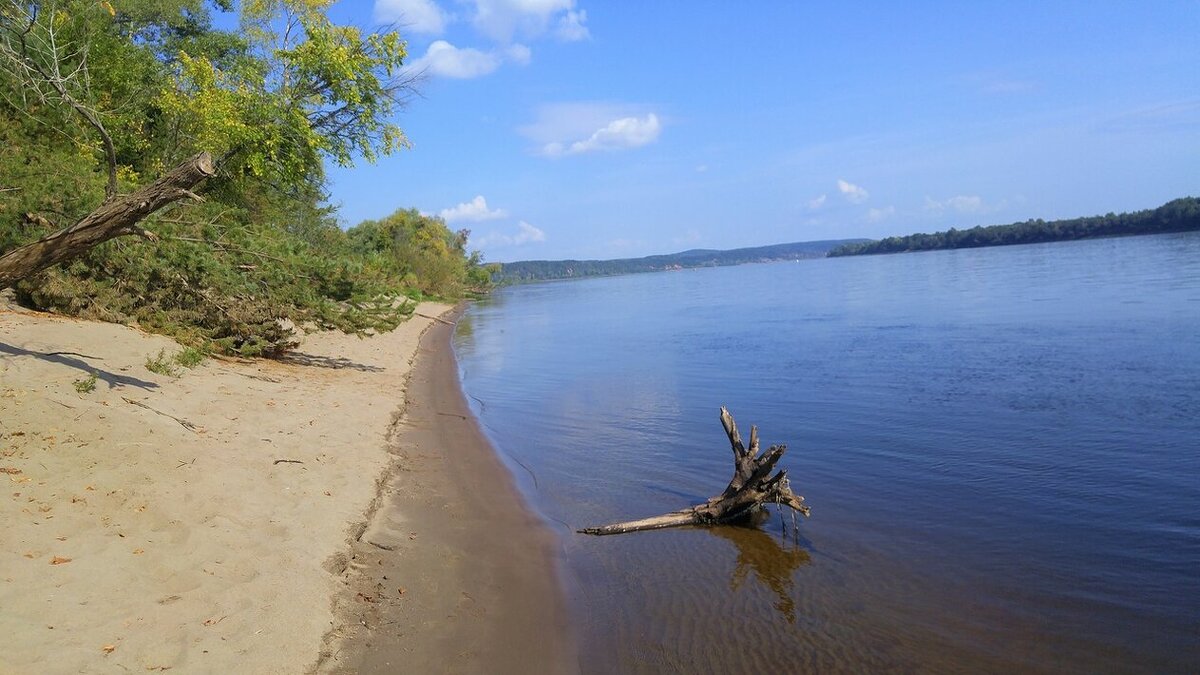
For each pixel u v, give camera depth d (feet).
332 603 16.35
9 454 18.30
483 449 34.71
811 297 152.15
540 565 21.31
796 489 28.19
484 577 20.03
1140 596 18.34
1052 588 19.01
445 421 40.14
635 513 26.32
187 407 27.27
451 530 23.26
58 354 27.14
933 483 27.89
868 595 19.24
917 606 18.48
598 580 20.59
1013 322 77.56
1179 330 61.11
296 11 50.75
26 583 13.52
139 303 38.75
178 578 15.21
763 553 22.36
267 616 14.75
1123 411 36.52
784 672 15.74
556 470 31.96
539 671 15.52
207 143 52.19
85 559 14.92
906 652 16.38
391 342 74.49
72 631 12.50
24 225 35.04
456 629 16.81
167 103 54.65
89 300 35.29
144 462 20.06
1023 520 23.68
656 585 20.24
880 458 31.58
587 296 243.60
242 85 51.85
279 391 35.81
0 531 14.97
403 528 22.59
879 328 83.92
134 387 26.81
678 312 137.49
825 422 38.96
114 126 52.26
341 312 49.06
